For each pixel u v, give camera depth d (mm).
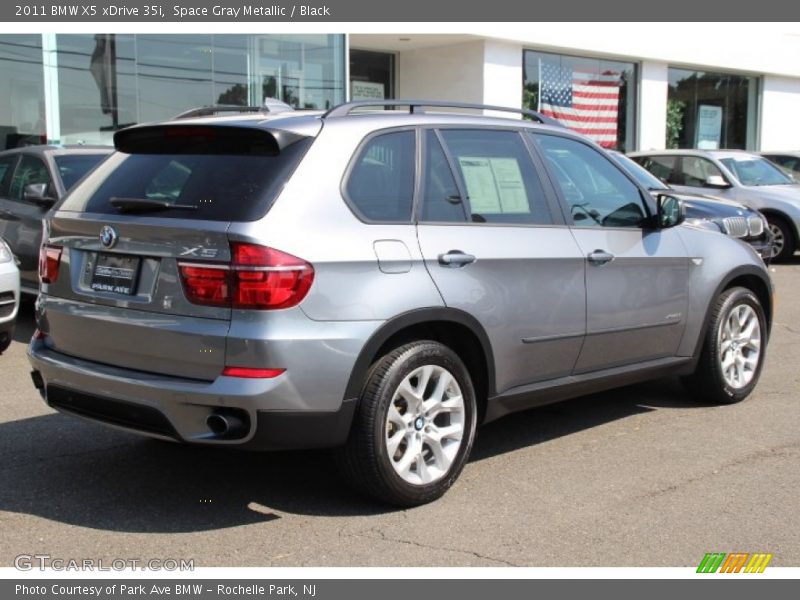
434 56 17109
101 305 4141
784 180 14391
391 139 4383
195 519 4180
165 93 13414
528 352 4742
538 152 5027
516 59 16938
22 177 8812
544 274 4758
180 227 3869
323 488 4578
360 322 3961
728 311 5980
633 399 6336
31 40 12227
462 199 4539
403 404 4230
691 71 21266
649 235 5477
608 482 4684
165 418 3865
